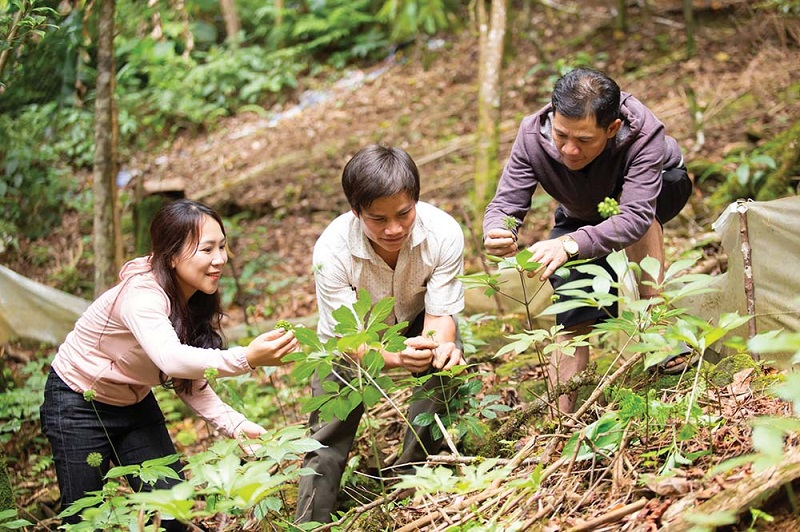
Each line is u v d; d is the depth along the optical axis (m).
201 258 2.81
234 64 10.16
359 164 2.50
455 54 9.79
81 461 2.93
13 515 2.72
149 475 2.32
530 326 2.57
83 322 2.94
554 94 2.65
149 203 6.31
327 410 2.53
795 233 2.85
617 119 2.69
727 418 2.45
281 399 4.34
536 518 2.19
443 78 9.34
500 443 3.03
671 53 8.20
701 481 2.08
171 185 6.36
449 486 2.12
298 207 7.64
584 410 2.60
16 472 4.30
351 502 3.24
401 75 9.73
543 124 2.89
